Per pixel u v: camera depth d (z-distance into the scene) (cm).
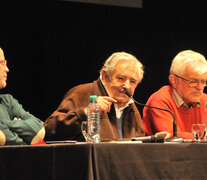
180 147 237
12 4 567
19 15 572
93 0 609
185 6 645
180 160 235
